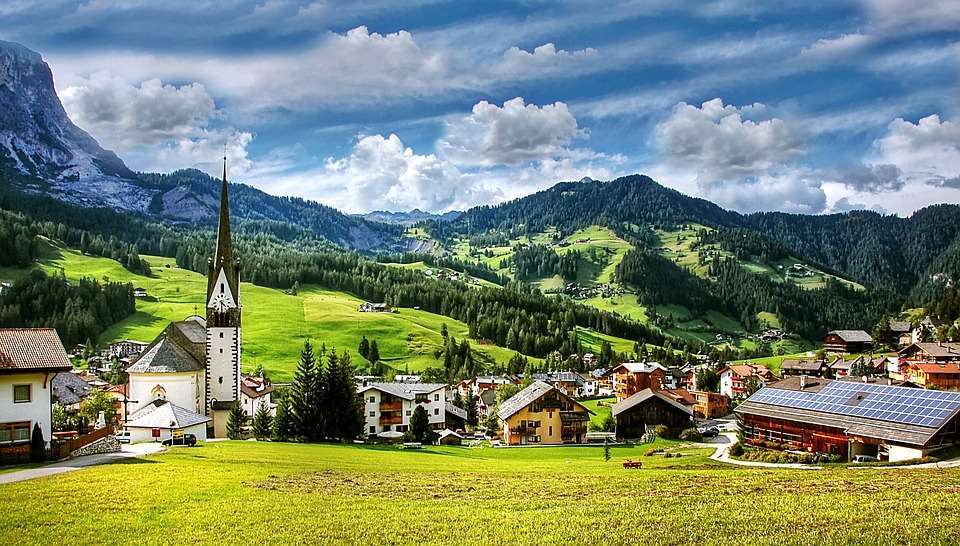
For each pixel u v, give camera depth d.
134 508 40.28
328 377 99.56
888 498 44.41
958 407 74.69
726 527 37.44
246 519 38.75
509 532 36.78
